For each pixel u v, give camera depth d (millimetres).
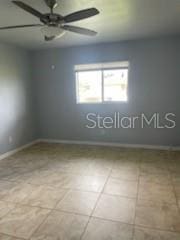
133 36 3656
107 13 2547
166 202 2188
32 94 4809
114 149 4227
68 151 4160
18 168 3262
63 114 4762
